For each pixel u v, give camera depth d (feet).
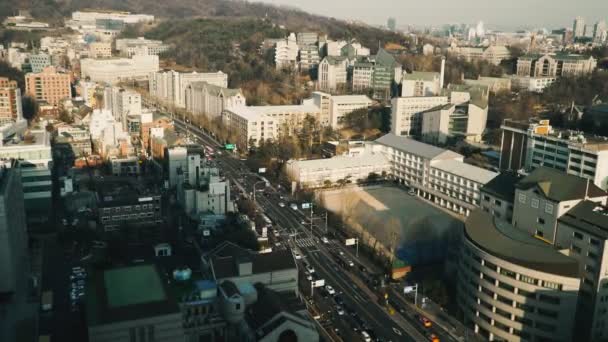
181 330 520.83
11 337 600.39
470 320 646.74
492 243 630.33
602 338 616.80
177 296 590.55
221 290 588.09
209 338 592.60
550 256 593.83
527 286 586.04
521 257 593.83
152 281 562.25
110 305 512.63
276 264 638.94
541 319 585.22
